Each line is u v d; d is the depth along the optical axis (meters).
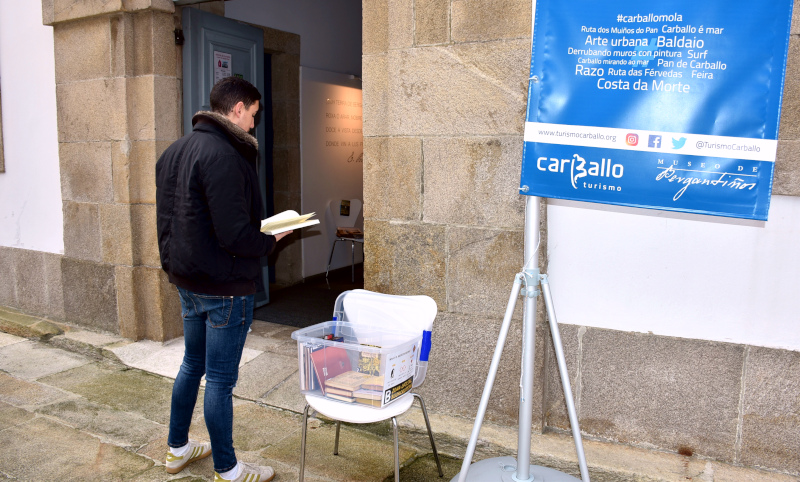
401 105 2.89
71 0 4.06
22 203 4.78
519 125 2.65
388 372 2.19
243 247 2.23
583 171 2.00
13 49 4.62
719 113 1.82
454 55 2.74
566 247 2.72
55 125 4.46
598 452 2.64
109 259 4.22
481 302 2.82
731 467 2.51
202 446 2.77
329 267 6.69
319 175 6.46
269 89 5.97
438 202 2.87
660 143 1.89
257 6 5.49
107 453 2.83
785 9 1.74
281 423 3.14
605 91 1.95
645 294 2.61
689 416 2.58
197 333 2.48
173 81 4.05
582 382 2.75
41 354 4.16
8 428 3.07
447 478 2.63
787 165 2.31
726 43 1.80
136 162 4.05
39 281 4.73
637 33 1.89
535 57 2.04
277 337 4.36
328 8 6.52
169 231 2.35
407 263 2.98
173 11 3.95
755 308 2.44
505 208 2.72
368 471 2.69
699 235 2.49
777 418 2.45
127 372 3.83
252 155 2.38
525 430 2.19
